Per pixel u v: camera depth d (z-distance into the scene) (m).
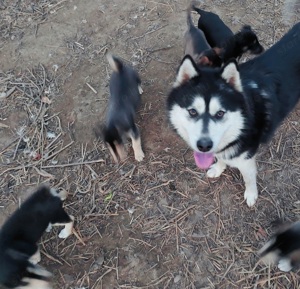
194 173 1.58
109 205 1.55
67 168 1.63
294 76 1.39
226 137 1.29
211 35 1.76
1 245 1.36
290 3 1.86
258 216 1.50
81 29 1.92
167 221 1.51
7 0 2.01
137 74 1.69
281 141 1.60
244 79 1.32
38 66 1.84
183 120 1.29
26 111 1.74
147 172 1.60
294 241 1.27
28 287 1.36
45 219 1.42
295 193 1.52
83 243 1.50
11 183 1.62
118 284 1.44
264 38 1.82
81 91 1.78
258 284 1.39
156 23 1.90
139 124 1.70
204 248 1.46
